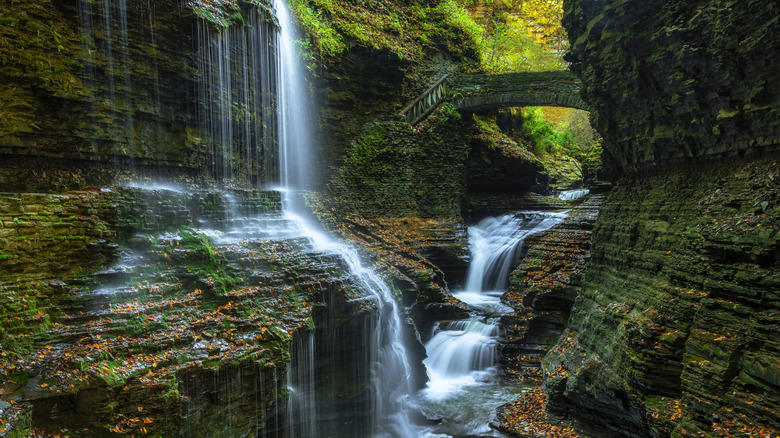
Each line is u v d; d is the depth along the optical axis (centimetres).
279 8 2133
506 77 2825
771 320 781
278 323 1185
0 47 1098
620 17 1103
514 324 1980
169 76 1465
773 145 908
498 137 3250
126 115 1355
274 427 1191
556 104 2700
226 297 1159
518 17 4312
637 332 1021
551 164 3869
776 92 866
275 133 2005
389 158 2736
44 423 797
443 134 2923
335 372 1412
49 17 1186
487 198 3231
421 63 3050
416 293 1923
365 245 2142
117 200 1120
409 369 1734
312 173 2405
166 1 1420
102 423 834
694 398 854
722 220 931
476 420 1473
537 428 1323
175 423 920
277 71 2000
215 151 1639
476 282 2728
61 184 1230
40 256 948
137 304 1017
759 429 745
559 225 2484
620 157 1393
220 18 1596
